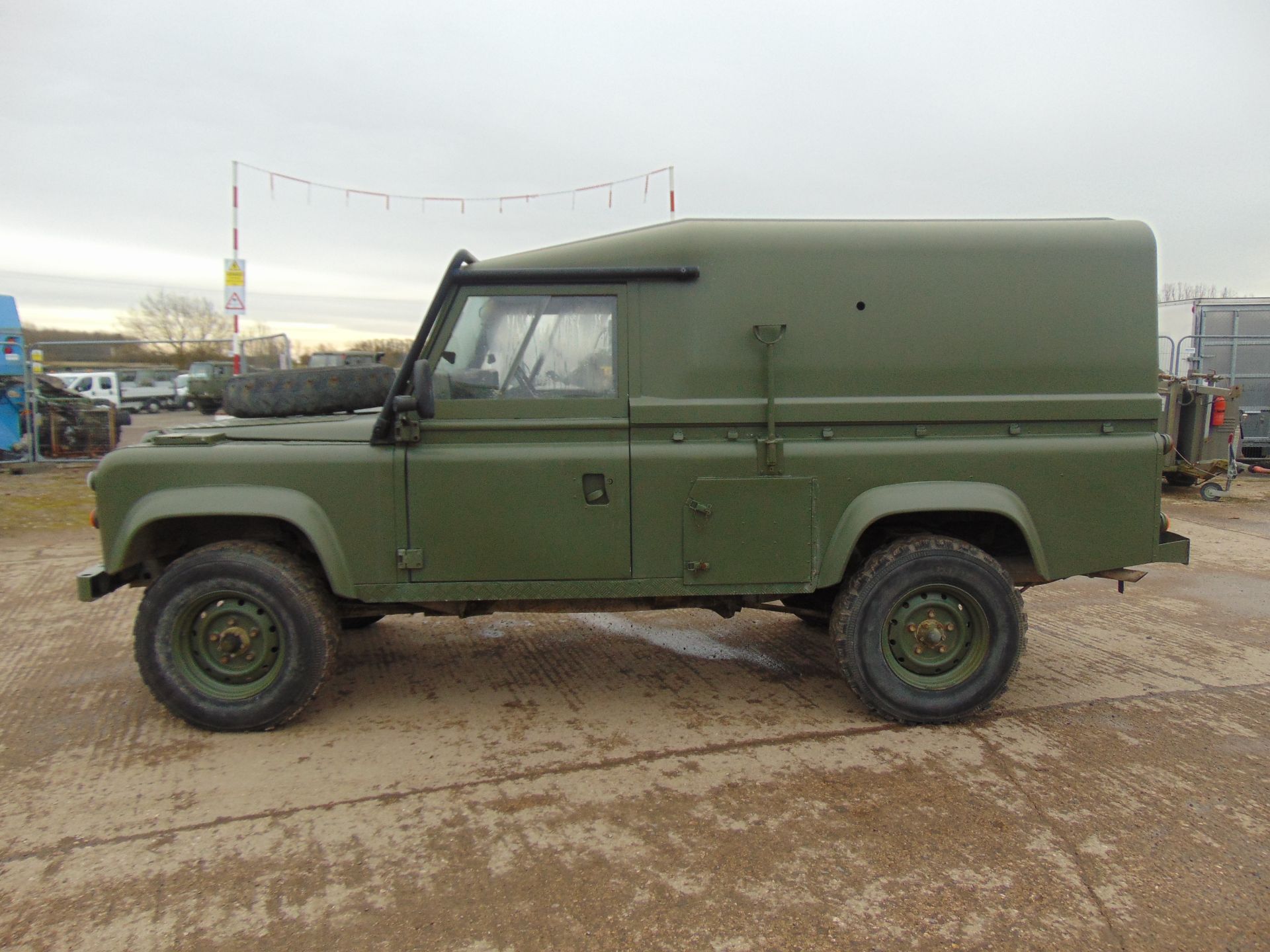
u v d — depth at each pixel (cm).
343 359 1733
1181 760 337
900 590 362
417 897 251
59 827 289
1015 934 233
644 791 314
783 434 366
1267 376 1278
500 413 364
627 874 262
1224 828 286
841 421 365
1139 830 285
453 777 326
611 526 363
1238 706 393
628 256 364
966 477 368
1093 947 228
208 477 356
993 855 271
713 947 229
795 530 367
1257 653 473
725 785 318
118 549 354
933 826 288
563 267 364
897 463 366
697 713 389
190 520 379
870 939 231
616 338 365
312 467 356
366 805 304
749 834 283
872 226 370
